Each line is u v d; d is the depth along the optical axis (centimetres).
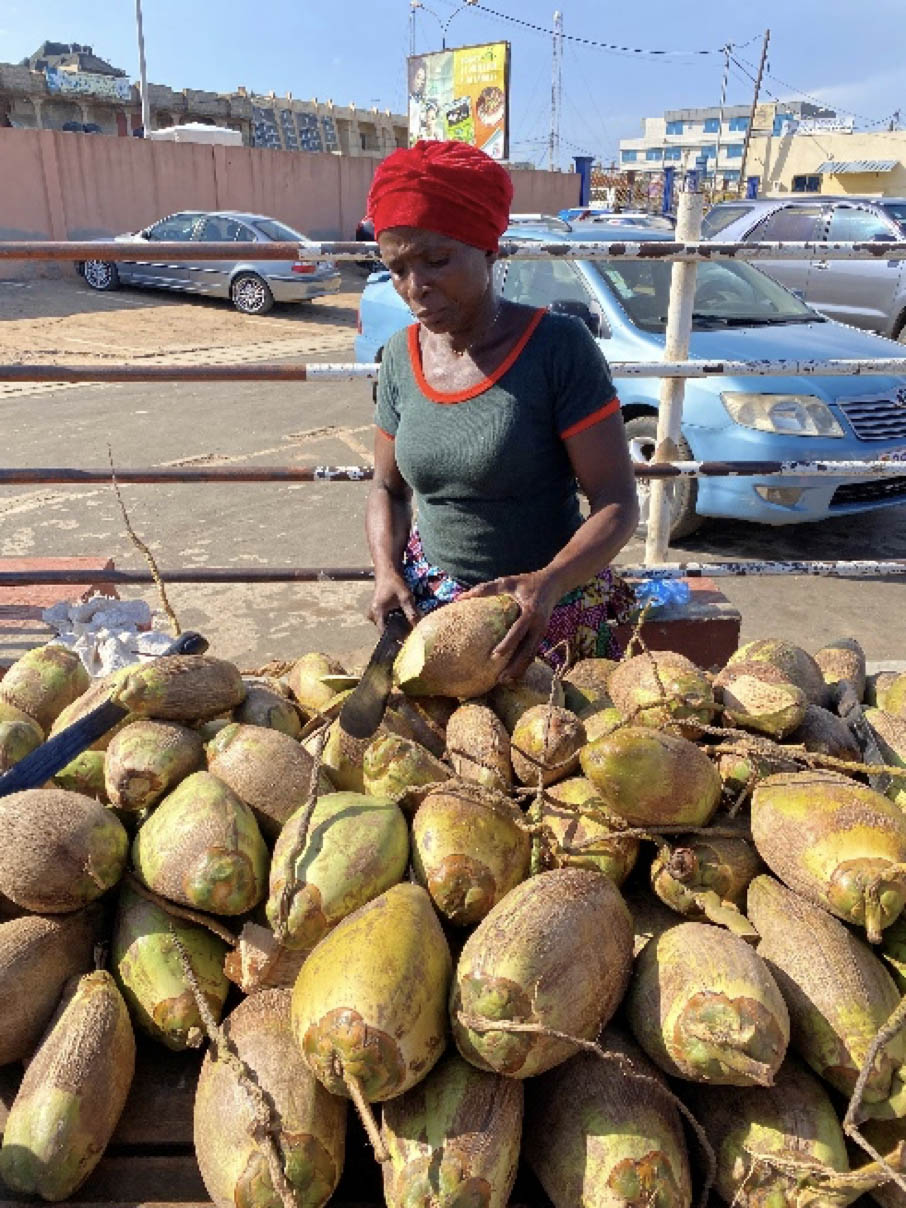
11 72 3569
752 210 1225
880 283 1138
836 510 571
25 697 219
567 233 677
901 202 1166
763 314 654
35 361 1245
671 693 186
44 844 154
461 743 180
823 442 550
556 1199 133
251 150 2434
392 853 152
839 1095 143
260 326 1586
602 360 224
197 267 1734
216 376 337
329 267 1745
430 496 241
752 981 134
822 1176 130
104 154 2133
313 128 4731
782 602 544
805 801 157
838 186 4359
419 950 134
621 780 156
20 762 176
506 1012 127
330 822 153
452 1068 136
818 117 7469
